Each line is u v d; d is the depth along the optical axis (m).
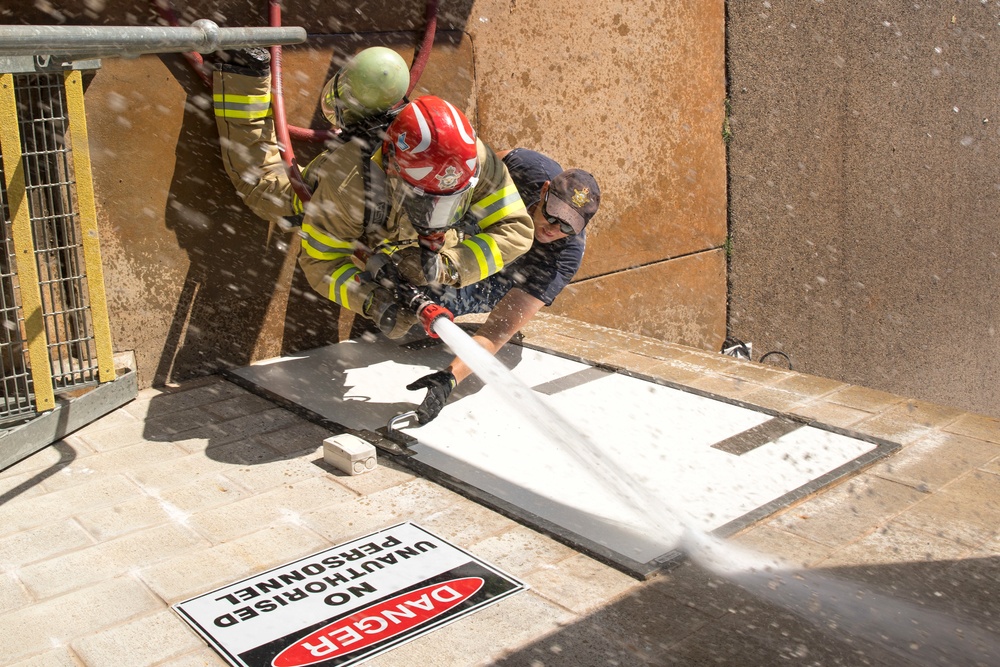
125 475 3.39
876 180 8.00
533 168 4.18
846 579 2.72
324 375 4.42
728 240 6.92
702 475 3.39
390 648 2.39
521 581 2.69
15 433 3.45
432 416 3.68
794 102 7.11
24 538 2.95
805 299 7.66
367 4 4.61
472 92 5.18
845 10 7.31
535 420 3.87
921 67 8.14
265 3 4.27
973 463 3.50
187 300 4.33
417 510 3.12
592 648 2.38
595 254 6.05
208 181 4.26
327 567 2.77
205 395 4.20
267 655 2.36
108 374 3.92
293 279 4.66
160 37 3.01
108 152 3.97
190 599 2.61
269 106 4.14
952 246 8.95
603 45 5.74
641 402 4.12
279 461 3.51
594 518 3.05
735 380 4.43
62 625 2.50
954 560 2.83
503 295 4.34
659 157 6.26
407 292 3.43
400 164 3.24
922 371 8.98
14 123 3.28
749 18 6.59
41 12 3.70
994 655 2.37
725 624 2.48
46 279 3.90
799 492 3.22
